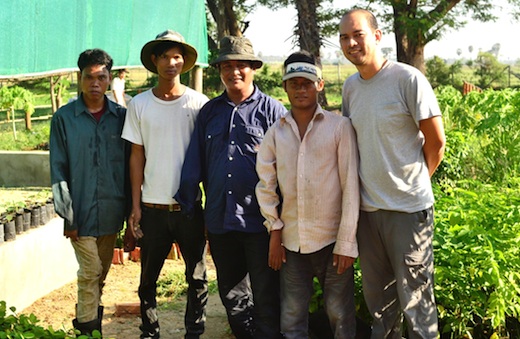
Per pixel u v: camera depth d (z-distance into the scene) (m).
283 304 4.43
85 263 4.76
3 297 5.76
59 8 6.71
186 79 25.45
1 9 5.60
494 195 5.43
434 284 4.57
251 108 4.66
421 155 4.05
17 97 18.36
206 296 5.08
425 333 4.09
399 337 4.43
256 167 4.40
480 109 9.51
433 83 37.44
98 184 4.78
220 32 31.06
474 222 4.63
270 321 4.66
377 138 3.98
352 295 4.42
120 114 4.90
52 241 6.57
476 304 4.68
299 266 4.38
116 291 6.54
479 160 8.62
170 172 4.77
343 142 4.15
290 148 4.26
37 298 6.31
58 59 6.71
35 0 6.18
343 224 4.12
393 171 3.98
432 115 3.89
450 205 5.25
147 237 4.88
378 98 3.97
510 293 4.34
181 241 4.90
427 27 26.98
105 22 7.99
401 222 4.00
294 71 4.15
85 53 4.74
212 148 4.68
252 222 4.59
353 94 4.14
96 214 4.77
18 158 11.28
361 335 4.76
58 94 16.22
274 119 4.66
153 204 4.80
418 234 4.02
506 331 4.88
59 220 6.84
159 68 4.71
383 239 4.10
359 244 4.25
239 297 4.91
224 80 4.64
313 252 4.31
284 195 4.32
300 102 4.20
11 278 5.87
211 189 4.66
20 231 6.30
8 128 20.97
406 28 27.36
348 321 4.40
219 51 4.66
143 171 4.88
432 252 4.13
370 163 4.04
